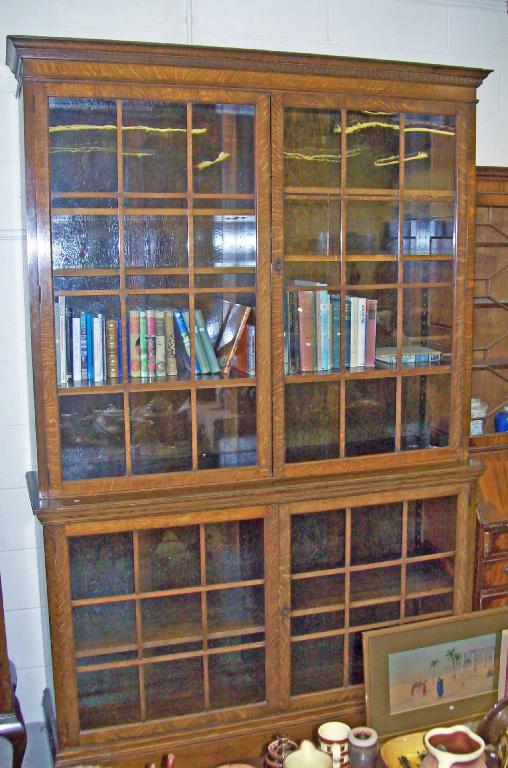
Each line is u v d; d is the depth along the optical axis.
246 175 2.03
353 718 2.25
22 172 2.21
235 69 1.95
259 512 2.09
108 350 2.01
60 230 1.92
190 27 2.40
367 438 2.23
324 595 2.22
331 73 2.02
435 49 2.67
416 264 2.22
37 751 2.31
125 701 2.08
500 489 2.52
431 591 2.32
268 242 2.04
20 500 2.40
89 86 1.86
